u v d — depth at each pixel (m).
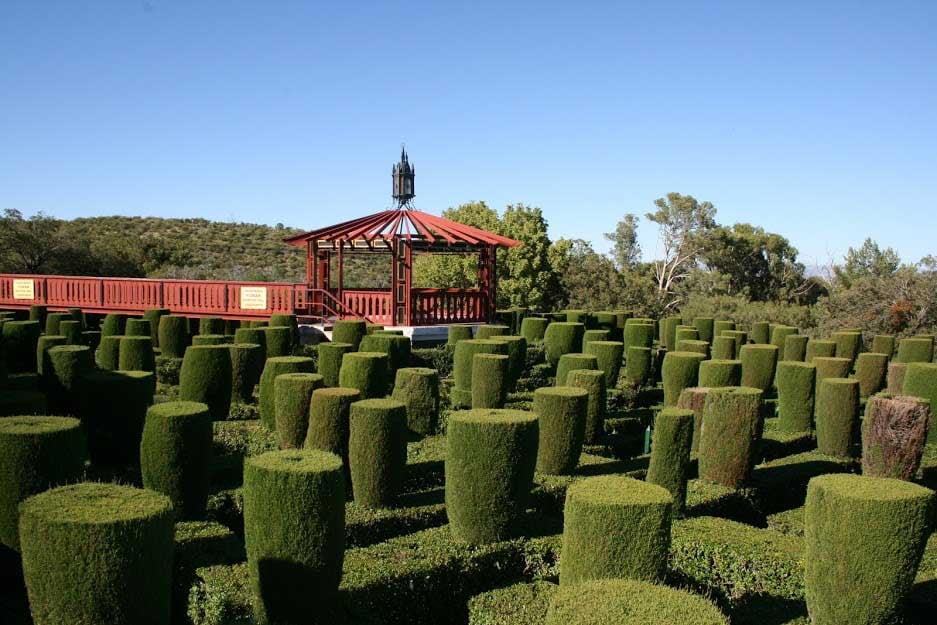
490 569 8.98
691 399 14.00
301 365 13.91
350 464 10.31
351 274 53.66
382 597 8.07
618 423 16.58
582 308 46.94
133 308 26.64
